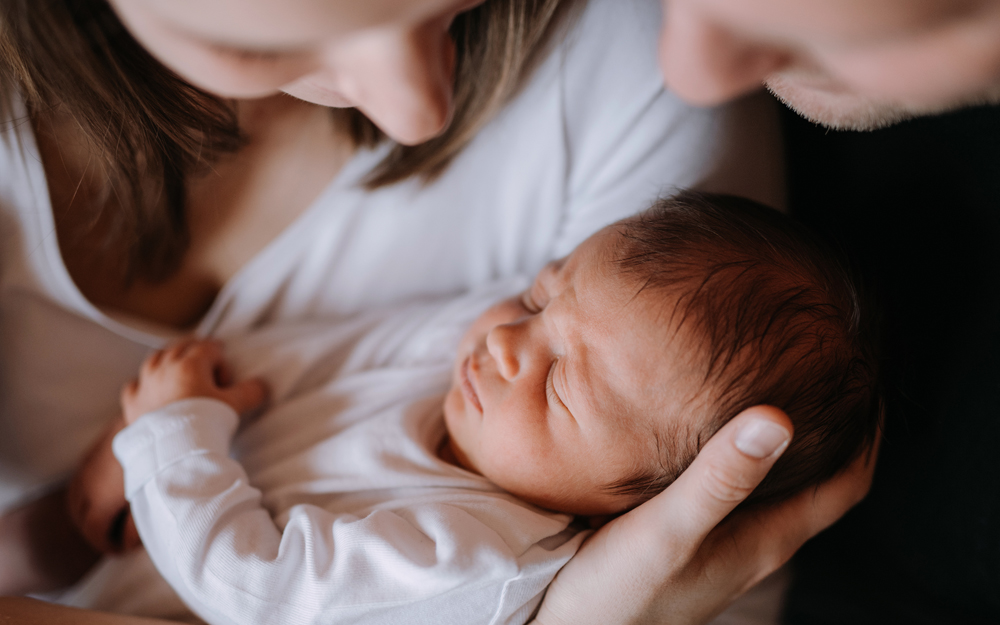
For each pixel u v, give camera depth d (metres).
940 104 0.34
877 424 0.84
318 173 0.86
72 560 1.04
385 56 0.34
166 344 0.96
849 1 0.26
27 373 0.90
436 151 0.81
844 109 0.38
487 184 0.92
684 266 0.77
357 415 0.94
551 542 0.78
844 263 0.83
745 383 0.73
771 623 1.02
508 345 0.80
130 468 0.81
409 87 0.36
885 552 1.02
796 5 0.27
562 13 0.77
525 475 0.80
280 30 0.29
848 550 1.07
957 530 0.92
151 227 0.81
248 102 0.74
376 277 0.99
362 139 0.80
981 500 0.88
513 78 0.77
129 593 0.90
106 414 0.99
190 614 0.88
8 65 0.55
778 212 0.85
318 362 0.99
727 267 0.77
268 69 0.35
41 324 0.87
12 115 0.67
